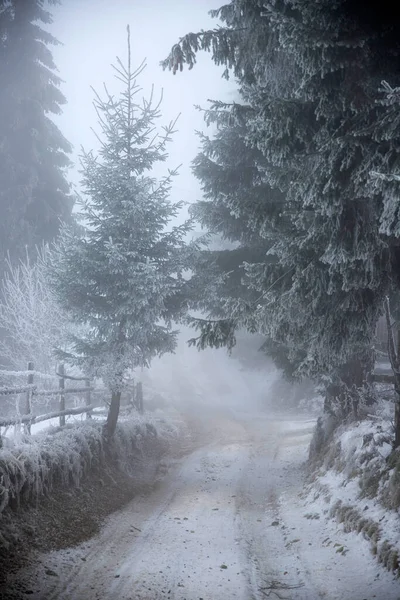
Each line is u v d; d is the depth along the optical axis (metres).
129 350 11.68
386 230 6.38
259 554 7.17
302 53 6.52
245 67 8.84
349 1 6.47
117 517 8.87
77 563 6.48
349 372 11.38
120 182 11.48
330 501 8.41
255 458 14.80
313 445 12.56
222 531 8.30
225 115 11.59
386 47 6.77
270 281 8.75
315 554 6.80
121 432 13.05
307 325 8.59
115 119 11.82
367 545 6.40
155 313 11.21
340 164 6.99
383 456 8.14
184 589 5.84
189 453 15.91
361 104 6.77
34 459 7.83
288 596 5.60
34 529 6.97
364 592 5.33
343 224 7.35
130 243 11.41
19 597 5.20
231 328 9.04
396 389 8.32
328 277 7.91
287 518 8.78
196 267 11.97
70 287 11.52
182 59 8.32
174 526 8.56
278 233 8.36
